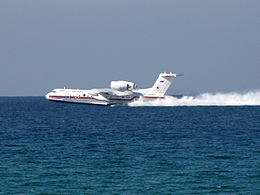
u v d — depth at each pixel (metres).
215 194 112.31
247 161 150.25
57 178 126.38
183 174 131.38
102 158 154.62
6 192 113.25
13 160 151.00
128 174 131.25
